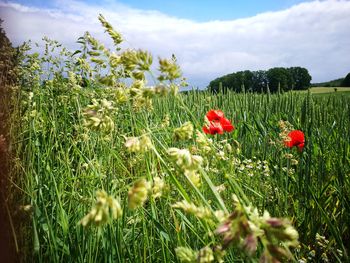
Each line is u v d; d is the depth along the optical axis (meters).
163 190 1.31
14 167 2.23
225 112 5.80
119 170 2.68
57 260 1.87
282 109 5.99
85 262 2.01
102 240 1.91
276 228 0.86
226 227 0.86
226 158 2.38
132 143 1.21
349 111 4.83
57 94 4.67
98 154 2.96
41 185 2.41
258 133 4.55
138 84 1.18
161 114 4.30
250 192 2.83
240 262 1.77
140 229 2.28
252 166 3.20
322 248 2.55
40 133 3.34
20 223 1.78
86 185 2.53
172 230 2.15
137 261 1.99
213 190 1.15
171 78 1.15
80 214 2.16
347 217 2.75
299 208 3.02
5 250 1.53
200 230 2.02
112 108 1.47
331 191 3.13
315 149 3.84
